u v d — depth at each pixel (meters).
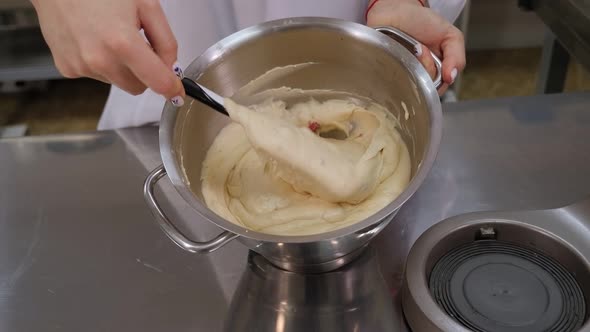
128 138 0.78
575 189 0.66
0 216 0.69
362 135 0.69
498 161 0.70
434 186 0.67
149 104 0.81
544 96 0.79
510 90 1.74
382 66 0.64
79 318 0.58
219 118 0.68
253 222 0.61
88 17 0.51
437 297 0.54
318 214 0.61
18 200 0.71
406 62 0.60
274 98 0.71
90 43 0.50
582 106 0.77
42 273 0.62
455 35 0.69
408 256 0.56
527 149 0.71
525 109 0.77
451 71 0.65
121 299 0.59
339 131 0.72
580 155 0.70
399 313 0.56
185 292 0.59
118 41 0.49
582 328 0.49
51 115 1.78
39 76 1.53
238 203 0.64
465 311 0.52
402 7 0.71
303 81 0.69
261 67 0.66
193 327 0.56
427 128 0.56
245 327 0.56
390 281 0.59
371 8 0.74
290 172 0.60
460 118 0.76
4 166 0.75
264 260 0.62
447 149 0.72
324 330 0.55
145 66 0.50
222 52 0.63
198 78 0.61
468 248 0.58
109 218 0.68
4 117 1.78
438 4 0.83
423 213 0.64
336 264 0.59
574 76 1.70
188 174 0.61
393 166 0.64
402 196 0.49
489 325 0.51
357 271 0.60
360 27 0.62
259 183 0.65
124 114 0.84
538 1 0.97
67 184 0.72
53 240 0.66
